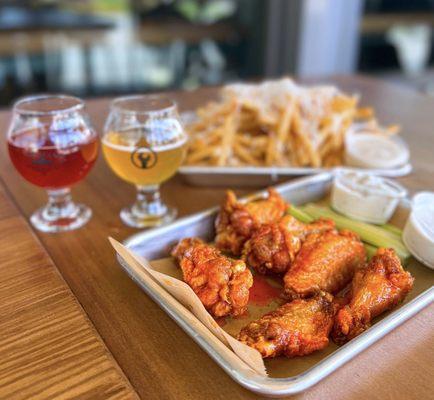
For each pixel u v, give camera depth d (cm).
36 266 33
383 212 40
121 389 23
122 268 32
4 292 30
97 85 136
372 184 41
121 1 129
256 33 143
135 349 26
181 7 135
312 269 31
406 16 156
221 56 144
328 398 23
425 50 165
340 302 30
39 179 37
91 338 26
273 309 30
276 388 22
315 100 52
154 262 33
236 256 35
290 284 30
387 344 27
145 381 24
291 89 51
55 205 40
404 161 50
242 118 51
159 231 34
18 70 126
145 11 132
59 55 128
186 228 36
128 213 40
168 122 38
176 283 27
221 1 138
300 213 38
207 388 24
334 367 23
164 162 38
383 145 52
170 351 26
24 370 24
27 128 36
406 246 35
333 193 42
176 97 75
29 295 30
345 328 26
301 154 49
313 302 28
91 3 128
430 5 158
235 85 54
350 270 32
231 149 49
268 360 26
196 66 142
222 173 45
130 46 133
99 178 47
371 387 24
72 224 38
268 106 51
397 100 75
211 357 24
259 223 35
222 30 140
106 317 29
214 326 25
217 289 28
